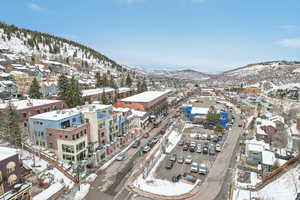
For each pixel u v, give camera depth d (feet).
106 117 183.93
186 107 311.47
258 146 161.07
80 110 182.39
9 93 290.35
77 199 106.63
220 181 127.65
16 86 329.52
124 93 407.64
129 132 220.23
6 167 93.81
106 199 107.14
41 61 585.22
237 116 320.09
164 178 129.90
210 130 242.37
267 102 419.54
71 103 241.96
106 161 153.58
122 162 152.25
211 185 122.62
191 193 113.09
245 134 223.30
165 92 375.04
